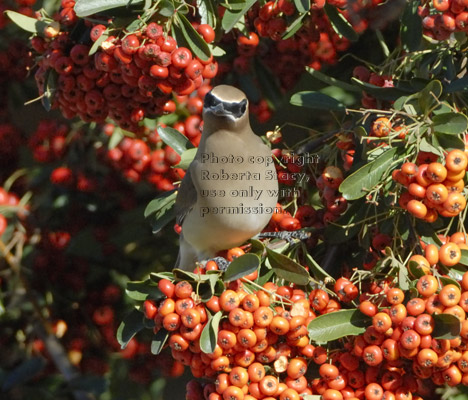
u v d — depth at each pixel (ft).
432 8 17.54
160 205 19.47
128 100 18.74
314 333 15.06
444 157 15.20
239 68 22.18
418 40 18.47
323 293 15.90
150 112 18.94
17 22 19.34
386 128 16.35
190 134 21.76
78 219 23.48
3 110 24.13
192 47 17.34
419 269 14.93
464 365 14.69
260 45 22.15
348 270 17.83
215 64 18.26
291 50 21.99
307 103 19.07
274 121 23.36
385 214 16.96
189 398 16.66
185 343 15.33
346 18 18.80
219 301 15.24
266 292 15.65
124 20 17.42
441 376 14.98
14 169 24.18
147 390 23.82
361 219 17.48
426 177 14.93
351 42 21.68
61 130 23.34
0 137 23.85
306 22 19.25
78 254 23.48
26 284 22.62
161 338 15.72
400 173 15.19
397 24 21.11
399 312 14.58
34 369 21.03
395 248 16.12
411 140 15.62
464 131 15.46
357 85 18.99
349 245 18.15
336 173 17.71
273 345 15.57
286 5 18.43
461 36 17.51
